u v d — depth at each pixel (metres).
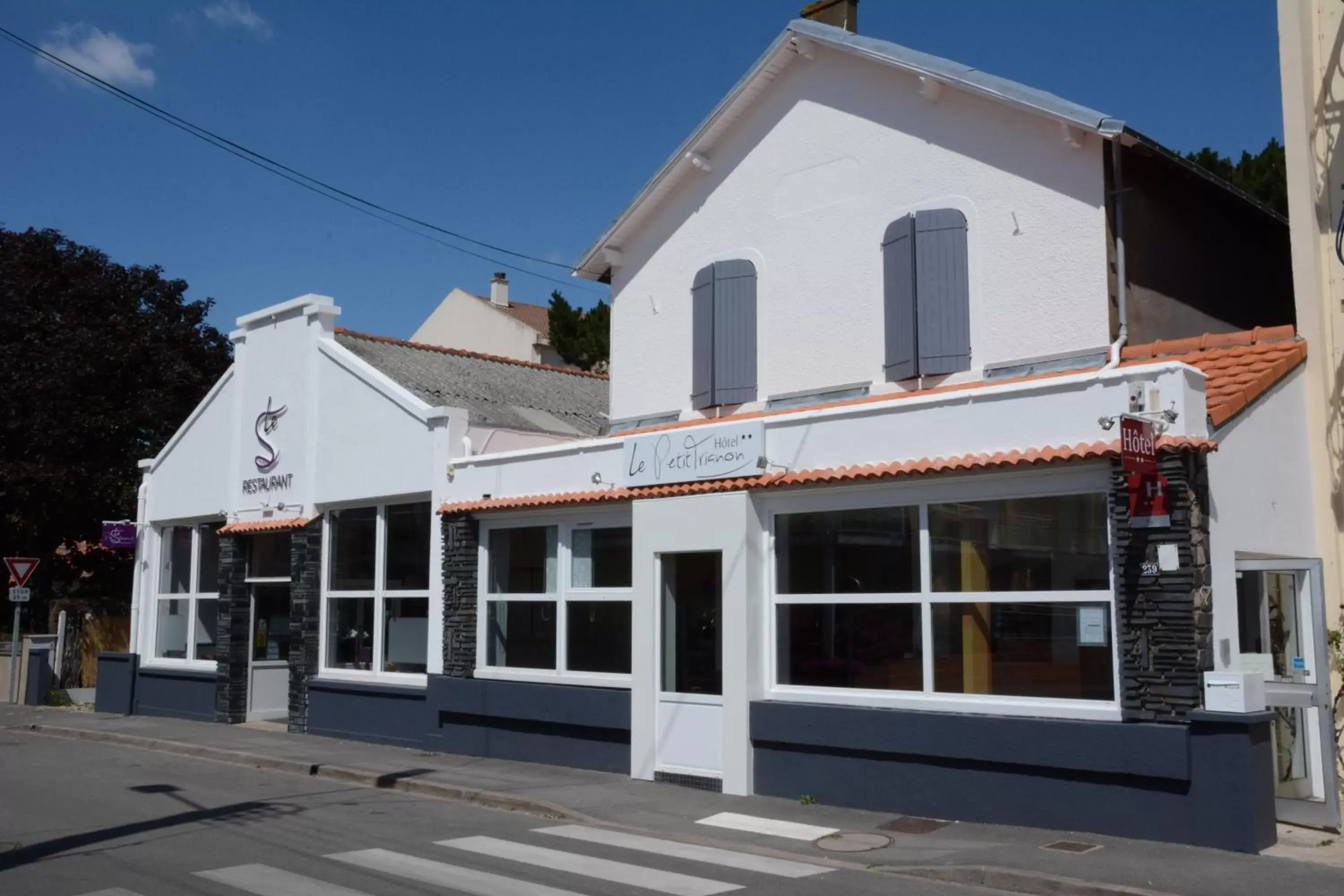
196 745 17.53
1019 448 10.73
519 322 42.97
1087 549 10.41
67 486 27.80
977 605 11.09
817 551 12.36
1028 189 12.96
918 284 13.56
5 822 11.50
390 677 17.30
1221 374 11.17
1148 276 13.03
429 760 15.47
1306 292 11.80
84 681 28.17
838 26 16.28
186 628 22.25
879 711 11.43
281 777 14.89
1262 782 9.41
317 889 8.56
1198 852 9.28
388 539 17.83
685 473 13.27
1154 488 9.82
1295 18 12.15
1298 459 11.45
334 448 18.53
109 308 30.23
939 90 13.65
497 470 15.77
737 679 12.49
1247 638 10.91
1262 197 19.72
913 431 11.49
